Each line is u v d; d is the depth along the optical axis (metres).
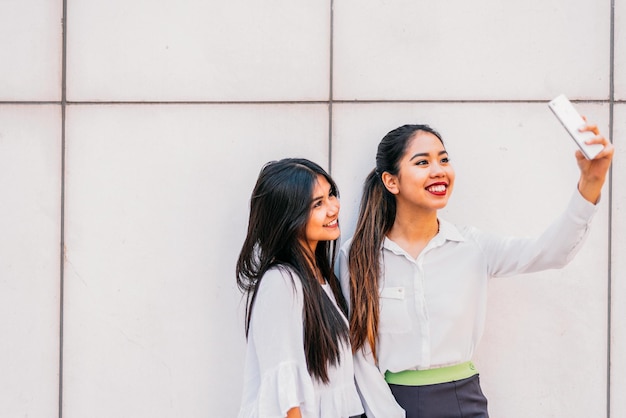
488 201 2.56
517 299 2.56
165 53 2.59
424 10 2.57
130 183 2.59
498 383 2.56
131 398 2.59
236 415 2.57
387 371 2.24
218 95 2.58
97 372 2.59
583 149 1.83
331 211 2.10
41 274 2.60
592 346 2.54
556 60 2.55
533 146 2.55
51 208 2.60
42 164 2.59
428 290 2.21
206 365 2.58
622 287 2.54
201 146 2.59
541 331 2.55
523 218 2.55
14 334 2.59
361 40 2.57
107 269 2.59
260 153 2.58
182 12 2.58
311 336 2.00
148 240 2.59
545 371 2.55
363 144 2.57
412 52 2.57
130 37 2.59
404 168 2.18
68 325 2.59
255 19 2.58
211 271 2.58
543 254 2.10
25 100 2.59
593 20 2.54
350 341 2.16
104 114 2.59
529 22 2.56
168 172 2.59
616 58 2.55
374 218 2.29
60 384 2.60
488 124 2.56
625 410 2.54
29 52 2.59
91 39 2.59
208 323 2.58
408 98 2.57
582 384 2.54
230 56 2.58
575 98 2.55
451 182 2.21
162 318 2.59
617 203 2.54
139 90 2.59
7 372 2.59
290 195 2.04
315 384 2.02
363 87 2.57
